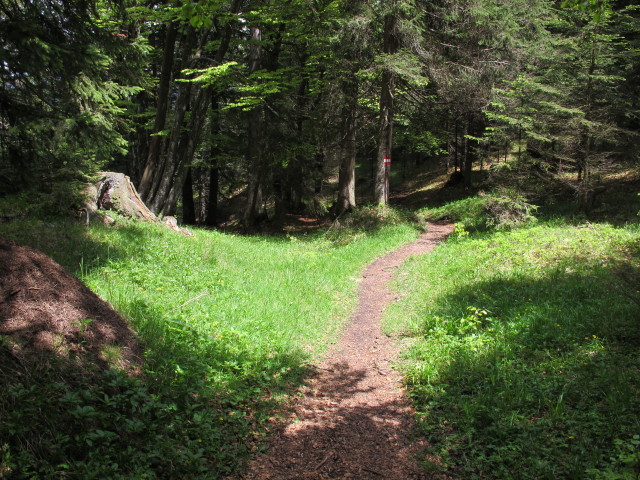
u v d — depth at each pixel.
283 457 4.30
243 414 4.85
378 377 6.44
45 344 4.25
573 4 4.98
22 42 6.57
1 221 9.70
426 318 8.40
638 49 14.99
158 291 8.27
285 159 21.94
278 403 5.34
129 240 10.82
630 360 5.41
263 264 12.68
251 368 5.96
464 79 18.42
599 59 14.25
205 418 4.43
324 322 8.76
